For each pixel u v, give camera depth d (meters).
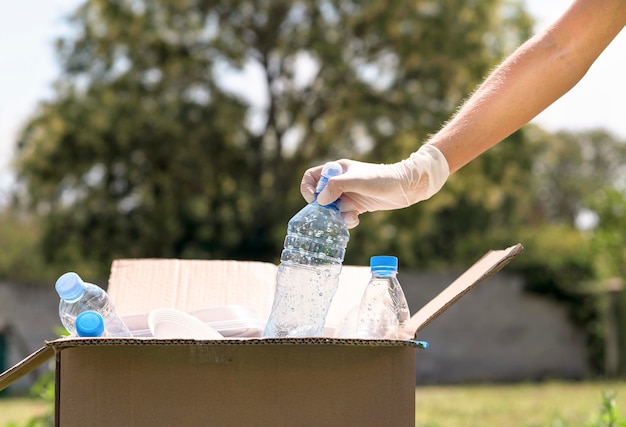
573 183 33.81
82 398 1.44
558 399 8.98
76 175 13.63
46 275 13.38
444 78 13.84
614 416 3.10
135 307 1.80
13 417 7.55
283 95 14.46
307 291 1.60
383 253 14.19
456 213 18.45
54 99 13.54
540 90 1.66
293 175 14.48
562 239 14.33
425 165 1.59
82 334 1.45
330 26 13.97
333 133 14.44
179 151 13.64
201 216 13.89
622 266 12.08
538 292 13.55
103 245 13.91
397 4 13.54
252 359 1.44
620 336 13.40
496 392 10.54
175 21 13.88
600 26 1.66
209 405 1.43
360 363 1.45
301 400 1.44
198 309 1.69
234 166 14.36
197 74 13.99
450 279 13.32
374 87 14.00
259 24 14.09
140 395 1.44
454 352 13.36
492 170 14.07
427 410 8.09
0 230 13.71
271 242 14.21
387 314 1.56
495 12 14.01
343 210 1.63
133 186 13.99
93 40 13.65
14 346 12.25
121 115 13.26
